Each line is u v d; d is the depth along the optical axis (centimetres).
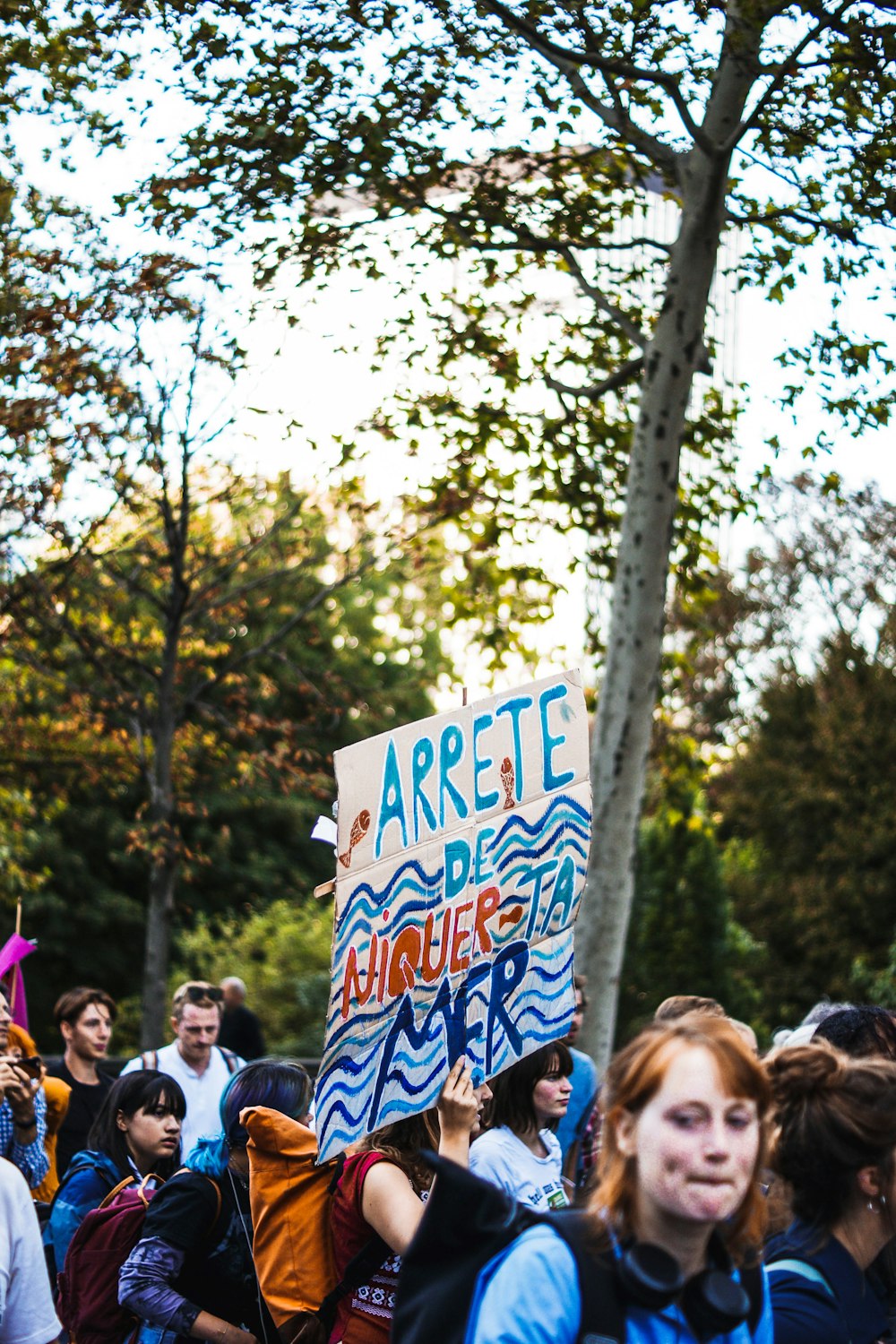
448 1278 228
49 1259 544
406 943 355
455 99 934
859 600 3166
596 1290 214
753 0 829
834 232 935
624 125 962
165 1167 489
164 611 1219
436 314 1152
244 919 2977
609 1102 226
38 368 1022
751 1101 216
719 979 2323
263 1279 367
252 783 1372
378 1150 370
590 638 1340
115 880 2939
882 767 2891
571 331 1236
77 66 878
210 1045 725
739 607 3070
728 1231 230
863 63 852
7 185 991
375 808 350
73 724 1382
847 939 2780
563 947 393
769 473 1061
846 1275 289
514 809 382
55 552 1268
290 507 1282
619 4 884
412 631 3369
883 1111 293
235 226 956
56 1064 778
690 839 2325
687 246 985
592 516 1279
